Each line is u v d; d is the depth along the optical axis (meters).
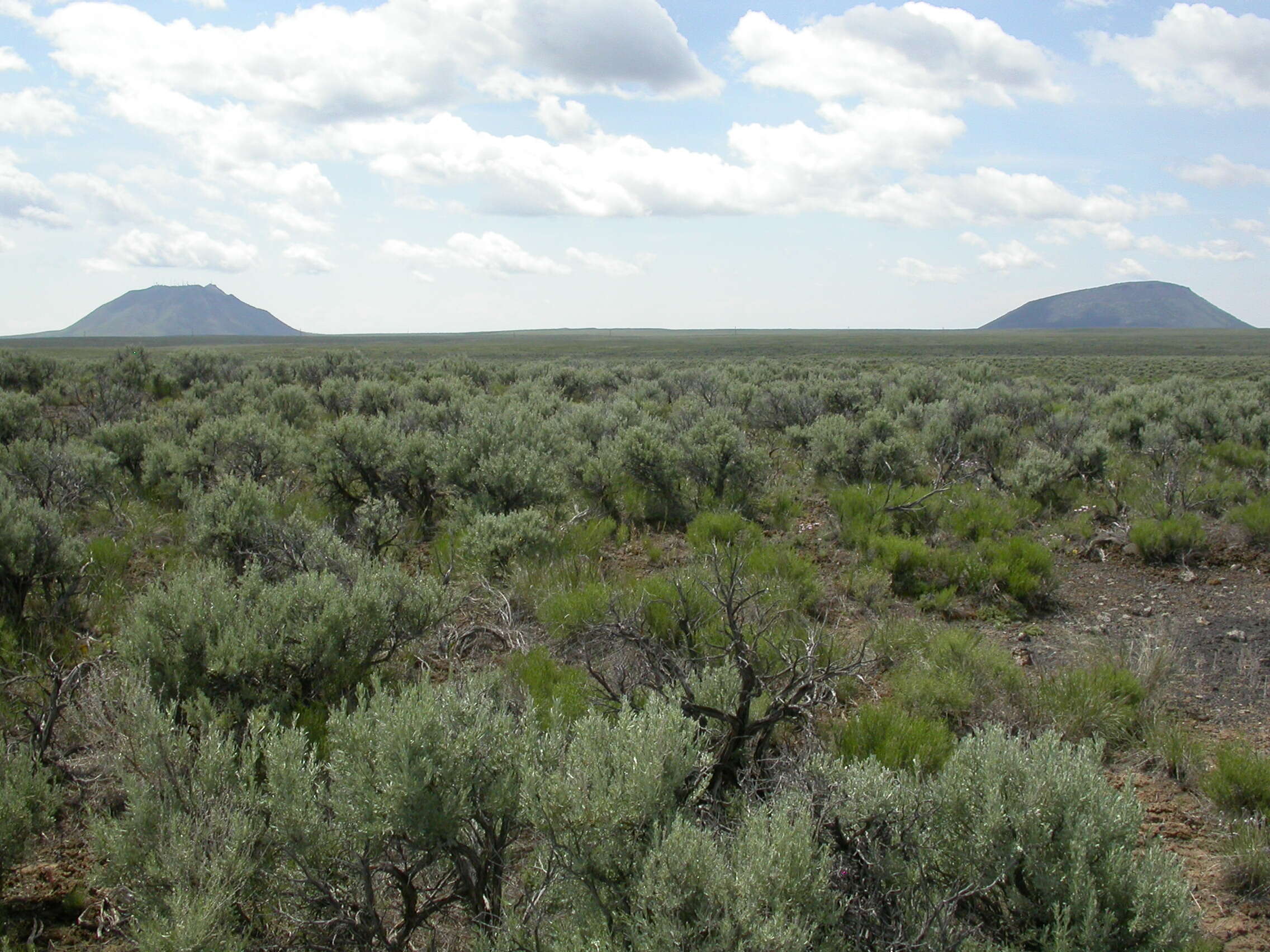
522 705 5.11
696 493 12.04
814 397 21.72
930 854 3.33
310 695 5.24
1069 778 3.33
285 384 26.25
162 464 11.42
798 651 5.96
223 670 4.83
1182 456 15.09
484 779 3.41
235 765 4.23
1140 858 3.26
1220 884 4.11
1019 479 12.74
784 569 8.48
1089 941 2.87
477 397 20.41
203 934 2.91
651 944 2.72
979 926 3.18
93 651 6.24
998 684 6.16
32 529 6.84
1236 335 194.50
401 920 3.52
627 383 31.38
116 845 3.28
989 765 3.43
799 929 2.68
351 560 6.95
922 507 10.91
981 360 75.31
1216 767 5.15
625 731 3.44
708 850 2.94
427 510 11.23
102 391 19.75
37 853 4.10
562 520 10.37
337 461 11.23
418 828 3.08
